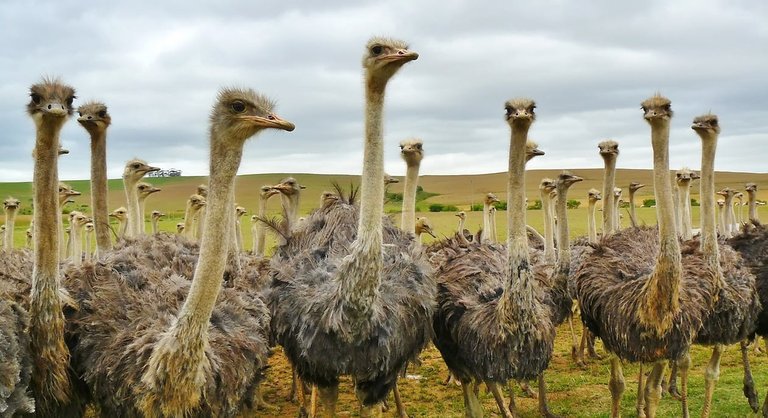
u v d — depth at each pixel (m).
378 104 6.70
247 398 6.31
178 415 5.30
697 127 8.80
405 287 7.32
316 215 8.73
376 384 7.19
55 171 5.74
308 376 7.26
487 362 7.64
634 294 7.88
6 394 5.27
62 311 5.98
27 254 8.44
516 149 7.61
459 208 47.12
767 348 9.58
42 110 5.57
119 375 5.59
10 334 5.42
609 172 11.70
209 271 5.26
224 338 5.92
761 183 51.72
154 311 5.96
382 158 6.70
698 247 9.17
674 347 7.79
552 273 10.05
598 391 10.60
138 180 11.46
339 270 6.73
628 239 9.19
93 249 19.50
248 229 30.58
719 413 9.45
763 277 9.17
